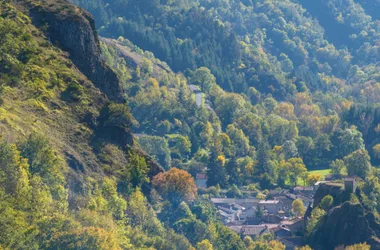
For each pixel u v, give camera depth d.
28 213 124.69
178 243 166.75
